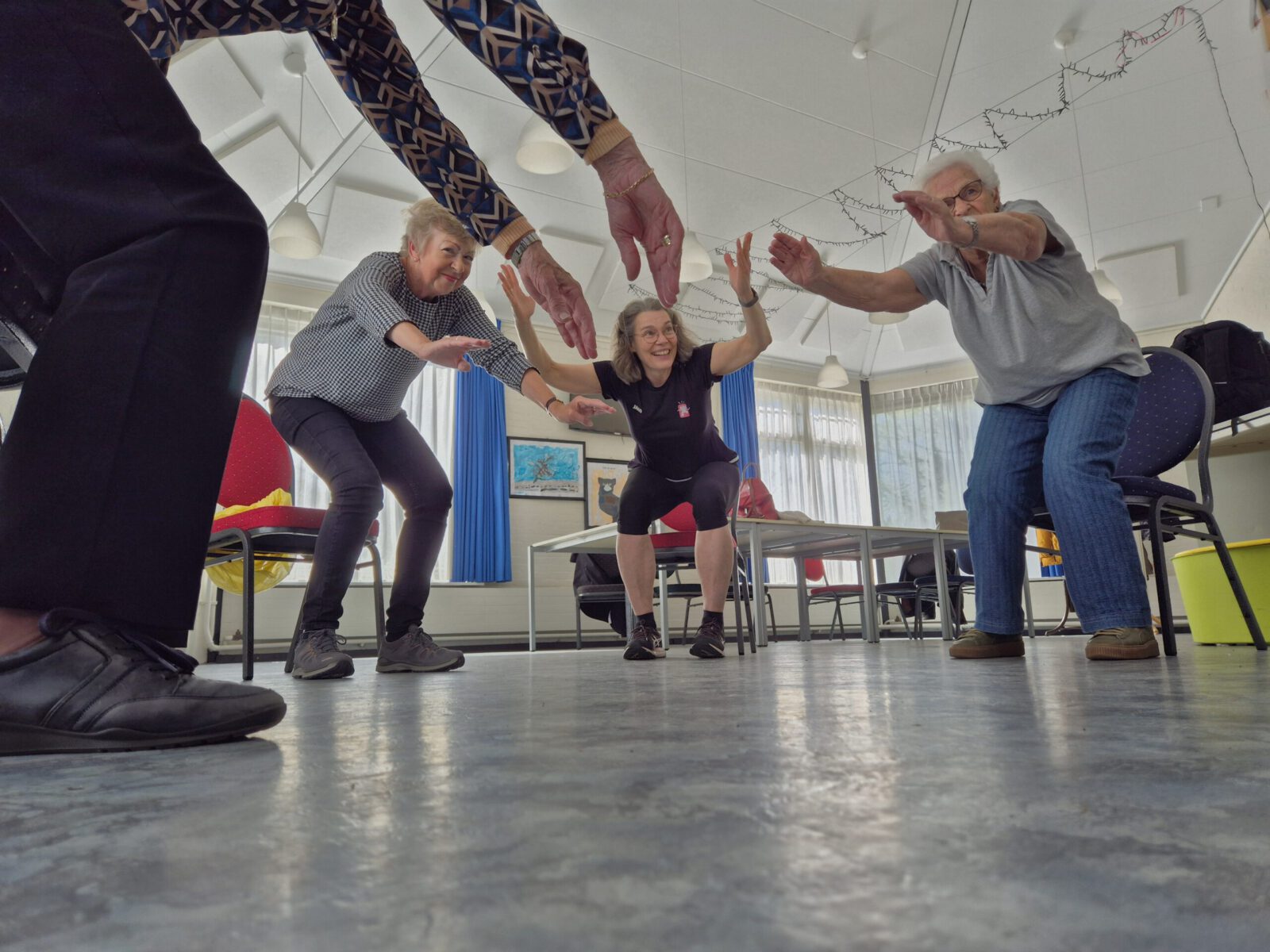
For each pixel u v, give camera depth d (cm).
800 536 428
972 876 26
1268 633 267
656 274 116
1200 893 24
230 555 292
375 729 77
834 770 47
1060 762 49
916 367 989
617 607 606
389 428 236
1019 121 655
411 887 26
